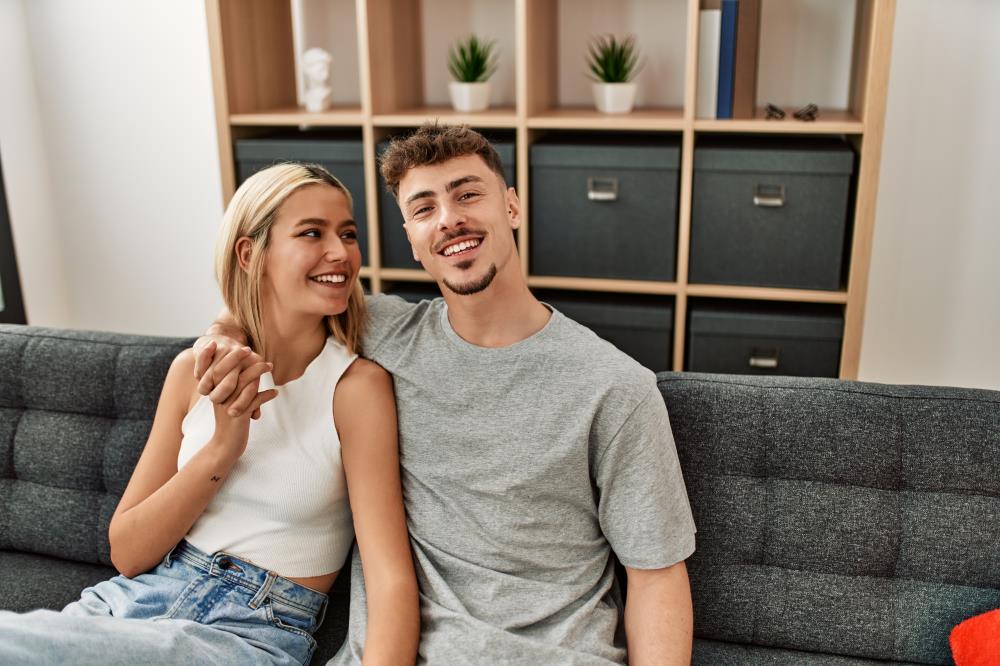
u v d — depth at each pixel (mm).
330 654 1583
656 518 1443
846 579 1584
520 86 2604
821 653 1597
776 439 1614
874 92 2385
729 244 2590
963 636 1479
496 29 3070
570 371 1475
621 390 1436
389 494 1534
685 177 2561
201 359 1478
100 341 1908
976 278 2908
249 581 1531
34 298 3482
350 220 1623
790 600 1589
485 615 1454
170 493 1522
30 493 1895
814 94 2900
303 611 1565
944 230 2893
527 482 1461
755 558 1611
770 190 2520
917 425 1582
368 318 1674
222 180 2854
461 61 2881
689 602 1461
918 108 2811
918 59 2771
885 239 2938
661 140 2734
